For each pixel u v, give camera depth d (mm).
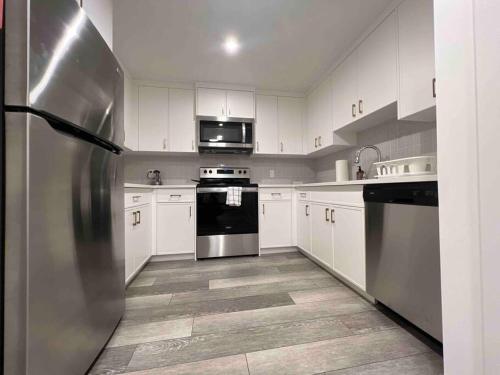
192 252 2559
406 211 1200
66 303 797
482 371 472
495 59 439
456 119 519
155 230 2490
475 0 473
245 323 1301
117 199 1256
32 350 650
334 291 1703
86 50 909
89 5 1084
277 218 2779
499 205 439
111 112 1159
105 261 1089
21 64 632
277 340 1150
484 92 460
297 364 991
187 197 2570
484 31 457
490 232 456
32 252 652
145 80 2730
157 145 2758
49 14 704
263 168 3350
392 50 1630
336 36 1969
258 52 2184
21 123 636
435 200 1038
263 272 2135
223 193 2637
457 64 513
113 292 1188
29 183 645
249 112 2906
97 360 1024
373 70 1821
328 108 2541
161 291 1739
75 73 835
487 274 462
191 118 2836
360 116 1998
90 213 953
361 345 1106
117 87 1254
